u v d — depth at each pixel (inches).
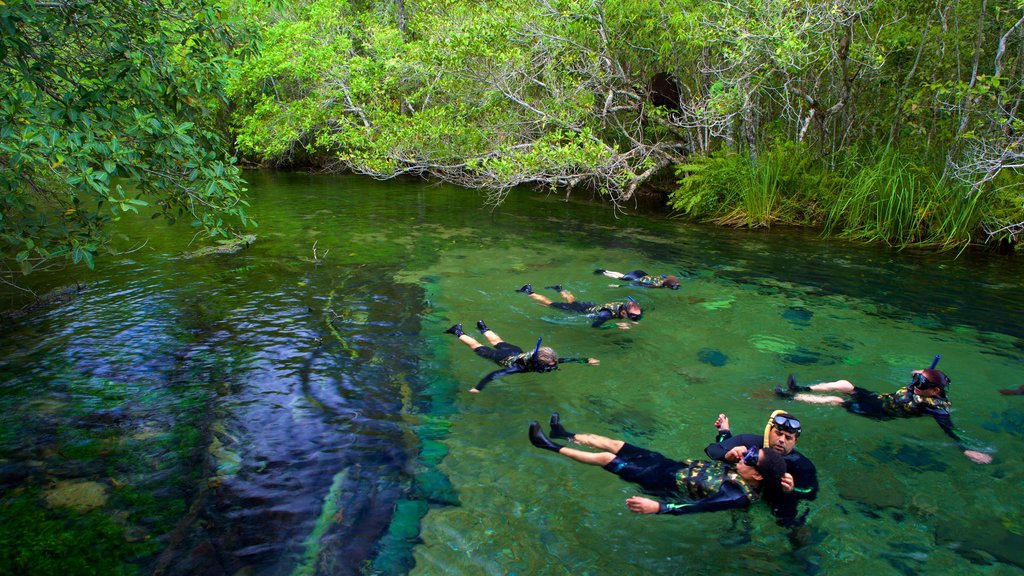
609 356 240.2
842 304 305.7
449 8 647.8
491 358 235.8
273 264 371.2
